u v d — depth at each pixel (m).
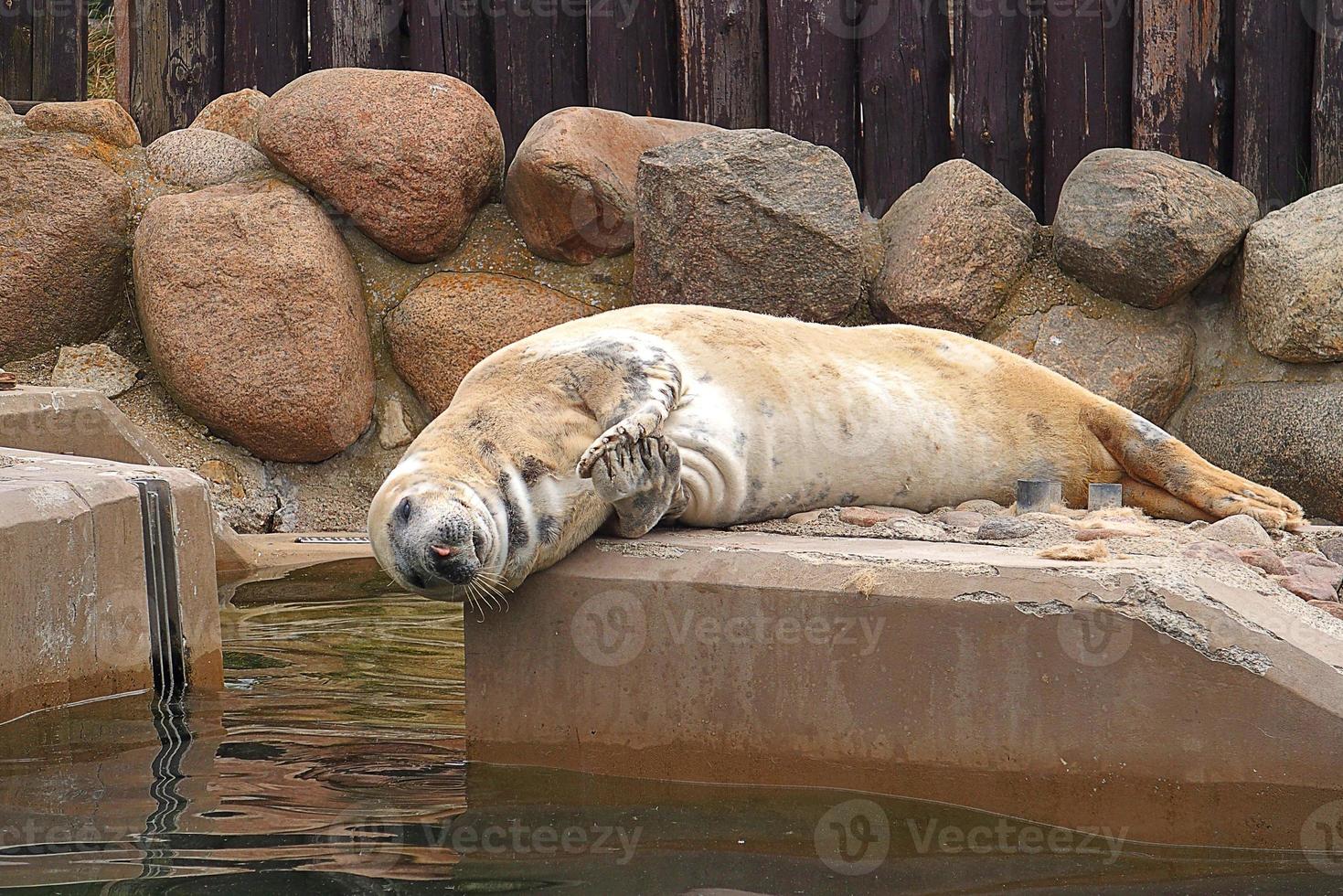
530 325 17.12
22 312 17.25
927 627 7.72
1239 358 16.67
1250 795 6.98
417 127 17.41
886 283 17.00
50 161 17.56
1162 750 7.17
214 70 19.81
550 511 9.16
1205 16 17.41
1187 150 17.56
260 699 9.27
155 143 18.48
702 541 9.28
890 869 6.34
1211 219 16.22
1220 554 8.85
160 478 10.09
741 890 5.98
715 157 16.45
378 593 12.55
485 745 8.89
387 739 8.52
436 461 9.12
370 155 17.33
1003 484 11.45
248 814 6.98
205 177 18.11
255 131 18.27
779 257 16.39
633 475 9.05
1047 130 18.03
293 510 17.14
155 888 5.86
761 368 10.60
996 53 18.00
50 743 8.20
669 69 18.91
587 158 17.17
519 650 8.91
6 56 20.98
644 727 8.48
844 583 7.99
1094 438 11.48
